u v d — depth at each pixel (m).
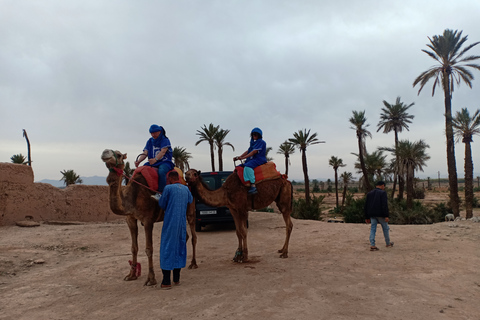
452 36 27.19
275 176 7.41
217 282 5.44
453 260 6.57
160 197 5.40
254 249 8.57
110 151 5.11
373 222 7.98
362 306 4.25
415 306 4.23
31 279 5.95
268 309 4.20
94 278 5.96
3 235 10.02
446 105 28.53
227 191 6.95
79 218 14.48
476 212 38.72
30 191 12.59
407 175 33.91
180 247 5.29
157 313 4.17
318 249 8.14
